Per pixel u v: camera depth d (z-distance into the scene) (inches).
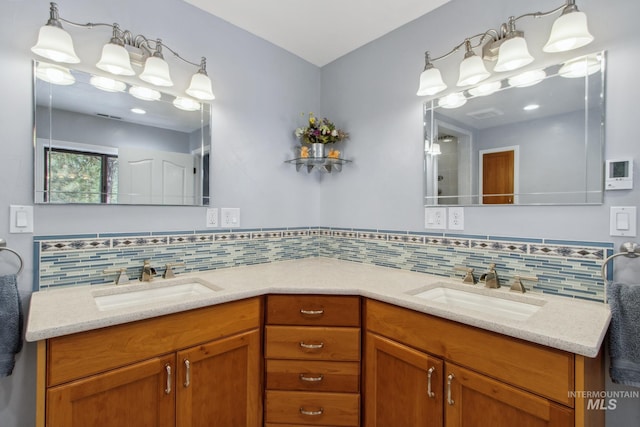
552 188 53.5
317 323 58.1
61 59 52.3
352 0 66.2
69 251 55.0
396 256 75.1
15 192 50.5
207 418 51.5
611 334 42.8
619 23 47.4
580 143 50.7
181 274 67.3
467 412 43.9
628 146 46.7
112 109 59.3
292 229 87.1
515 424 39.6
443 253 67.0
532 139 55.5
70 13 54.6
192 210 69.2
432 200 68.9
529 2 55.8
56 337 38.7
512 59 51.1
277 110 84.2
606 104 48.4
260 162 80.6
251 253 78.7
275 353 58.4
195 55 69.2
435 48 68.7
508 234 58.3
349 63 86.6
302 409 58.3
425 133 70.1
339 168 87.4
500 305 55.7
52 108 53.5
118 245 60.0
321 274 69.1
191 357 49.3
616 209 47.6
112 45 53.5
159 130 64.7
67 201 54.7
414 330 49.9
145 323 45.3
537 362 37.8
